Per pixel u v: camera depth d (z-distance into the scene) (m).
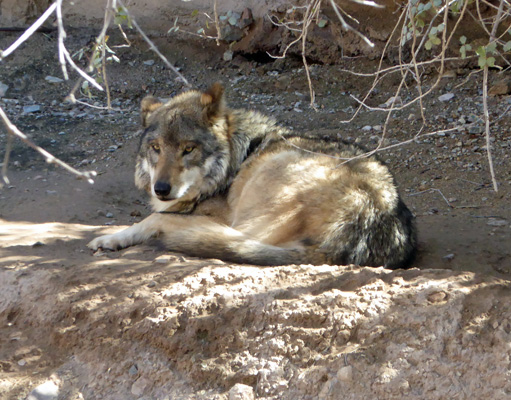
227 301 6.02
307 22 6.17
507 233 9.39
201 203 8.54
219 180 8.46
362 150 8.65
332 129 15.28
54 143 14.30
